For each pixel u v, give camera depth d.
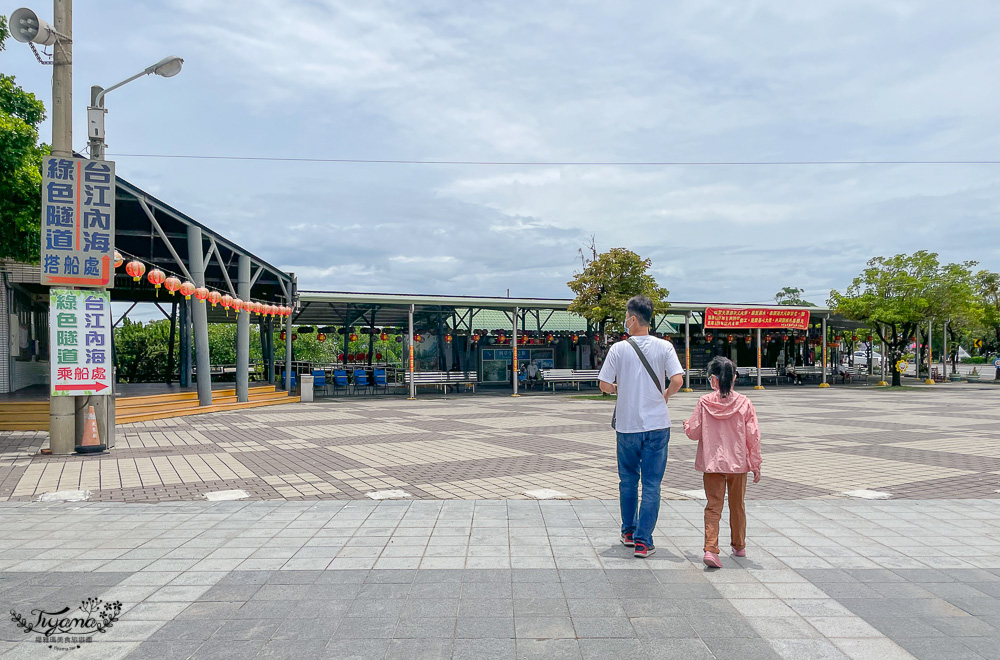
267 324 25.78
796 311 30.73
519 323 31.58
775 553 4.84
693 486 7.46
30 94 11.49
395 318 30.98
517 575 4.35
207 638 3.41
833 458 9.66
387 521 5.79
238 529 5.54
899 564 4.61
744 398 4.66
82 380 10.12
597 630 3.49
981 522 5.79
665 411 4.77
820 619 3.64
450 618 3.65
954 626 3.56
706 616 3.67
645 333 4.94
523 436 12.37
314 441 11.63
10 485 7.60
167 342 30.45
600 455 9.92
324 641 3.37
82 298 10.16
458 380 27.00
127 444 11.26
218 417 16.45
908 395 25.50
